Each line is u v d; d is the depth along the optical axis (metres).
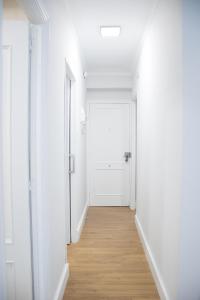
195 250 1.53
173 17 1.67
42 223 1.51
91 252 2.78
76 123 3.05
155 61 2.28
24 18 1.48
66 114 2.90
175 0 1.63
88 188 4.82
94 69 4.34
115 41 3.14
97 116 4.80
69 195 3.02
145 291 2.05
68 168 2.98
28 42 1.43
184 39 1.49
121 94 4.77
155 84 2.29
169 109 1.78
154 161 2.31
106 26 2.71
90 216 4.20
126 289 2.07
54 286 1.79
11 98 1.43
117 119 4.79
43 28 1.50
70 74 2.64
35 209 1.49
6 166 1.44
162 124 1.99
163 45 1.96
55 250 1.83
